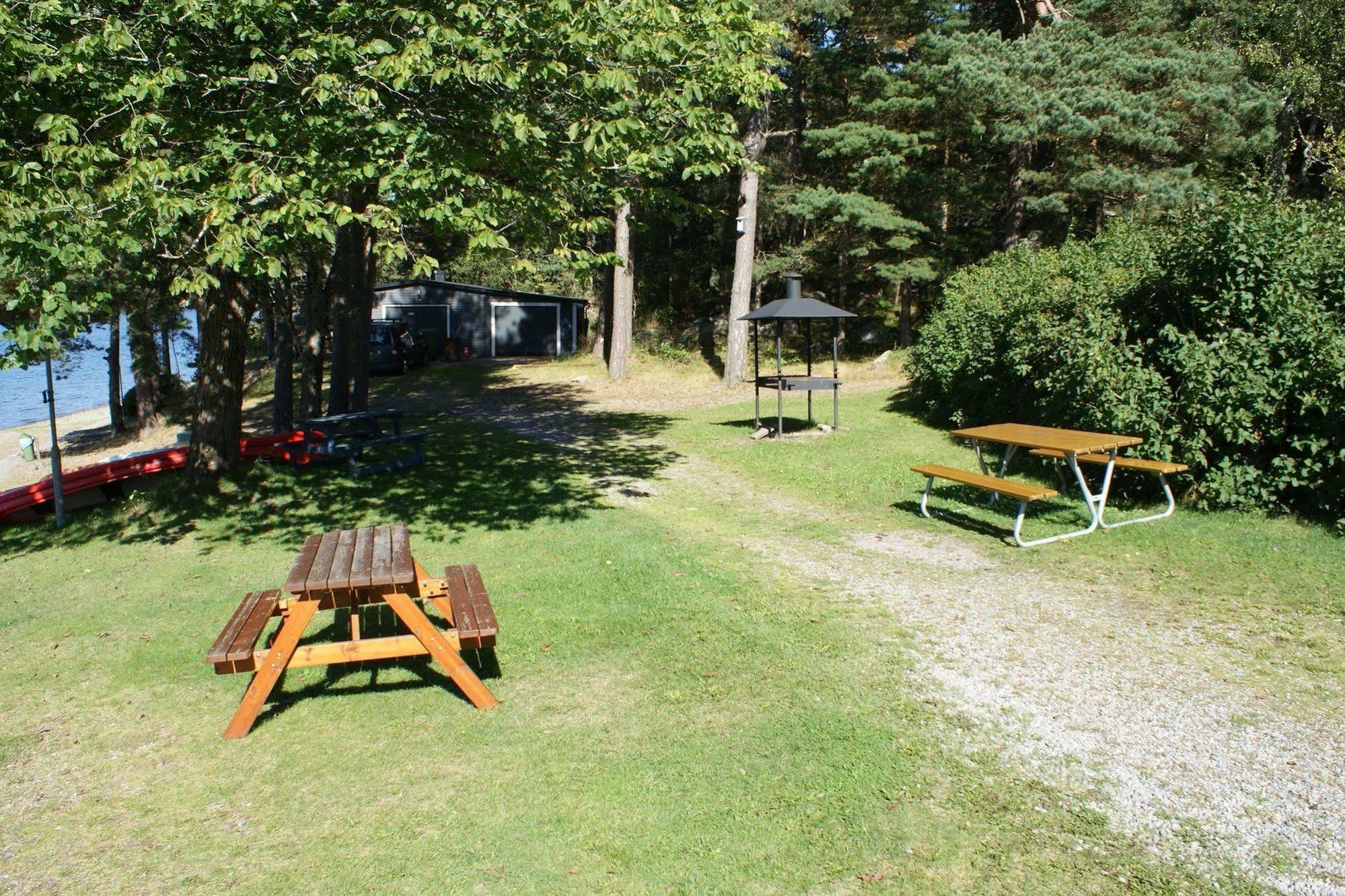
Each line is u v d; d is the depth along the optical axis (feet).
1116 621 18.10
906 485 32.32
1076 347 28.84
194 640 18.78
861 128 69.62
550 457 42.65
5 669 17.62
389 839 11.36
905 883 10.26
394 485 35.96
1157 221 57.16
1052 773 12.50
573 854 10.95
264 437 42.04
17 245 19.72
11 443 82.69
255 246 22.56
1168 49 63.72
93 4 23.39
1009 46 63.62
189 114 24.08
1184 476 26.07
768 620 18.83
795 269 81.05
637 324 106.93
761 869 10.57
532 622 19.04
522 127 21.97
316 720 14.71
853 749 13.26
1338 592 18.81
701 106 27.07
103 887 10.61
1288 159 81.51
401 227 24.12
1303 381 23.66
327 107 22.95
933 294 90.43
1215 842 10.81
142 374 70.49
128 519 30.63
